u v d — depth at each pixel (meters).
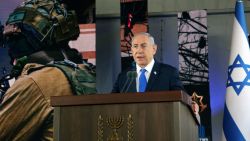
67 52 4.91
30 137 4.21
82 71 4.86
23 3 4.99
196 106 4.77
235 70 2.83
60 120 1.57
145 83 2.55
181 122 1.49
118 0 5.13
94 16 5.09
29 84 4.47
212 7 4.97
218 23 4.94
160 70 2.53
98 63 4.99
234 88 2.79
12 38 4.93
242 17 2.98
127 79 2.56
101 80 4.95
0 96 4.79
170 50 4.97
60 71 4.71
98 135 1.52
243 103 2.74
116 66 5.00
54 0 4.98
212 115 4.71
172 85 2.45
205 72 4.84
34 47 4.86
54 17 4.91
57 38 4.88
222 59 4.84
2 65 4.89
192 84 4.84
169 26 5.02
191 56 4.91
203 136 4.67
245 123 2.71
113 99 1.52
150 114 1.49
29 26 4.89
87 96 1.55
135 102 1.50
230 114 2.76
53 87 4.55
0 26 4.99
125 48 5.03
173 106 1.48
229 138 2.73
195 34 4.95
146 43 2.64
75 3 5.05
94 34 5.02
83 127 1.54
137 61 2.65
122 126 1.51
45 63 4.77
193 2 5.01
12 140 4.18
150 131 1.48
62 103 1.57
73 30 5.00
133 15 5.09
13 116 4.23
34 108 4.31
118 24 5.10
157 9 5.07
